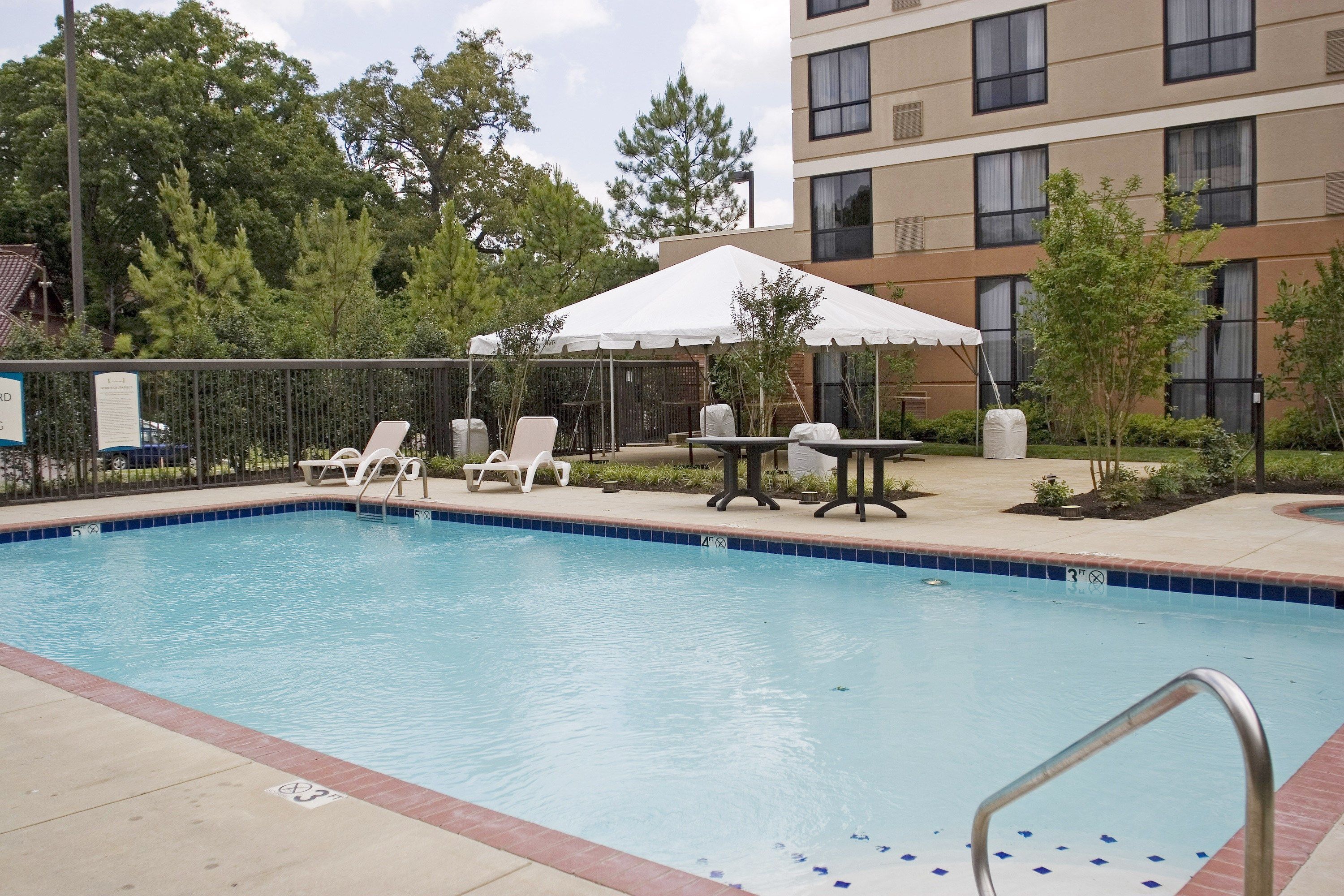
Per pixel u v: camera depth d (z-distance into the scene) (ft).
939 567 25.44
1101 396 33.86
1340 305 41.60
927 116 62.03
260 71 121.19
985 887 7.65
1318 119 50.31
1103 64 56.08
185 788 11.05
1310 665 17.12
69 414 40.16
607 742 14.29
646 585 25.25
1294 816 9.89
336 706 16.15
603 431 56.24
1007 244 59.88
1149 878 9.86
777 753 13.71
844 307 46.32
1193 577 21.85
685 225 107.14
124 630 21.43
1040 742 13.92
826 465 42.32
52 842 9.68
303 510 40.52
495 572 27.53
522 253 88.74
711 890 8.49
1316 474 37.50
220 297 66.64
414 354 58.39
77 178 49.96
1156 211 54.80
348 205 125.49
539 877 8.79
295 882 8.76
